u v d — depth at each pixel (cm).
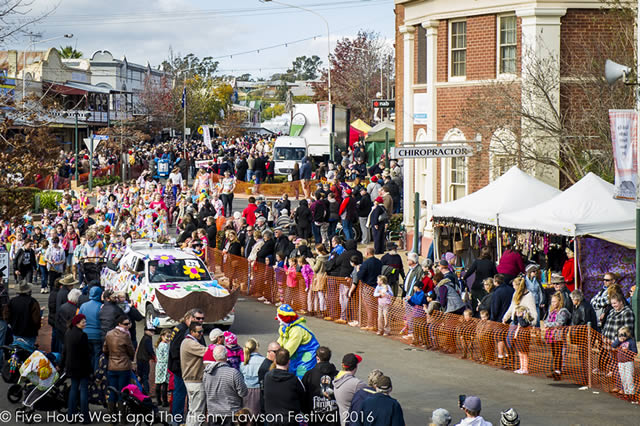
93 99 7206
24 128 2206
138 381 1182
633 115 1568
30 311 1370
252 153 5700
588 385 1340
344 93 7938
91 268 2062
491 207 1941
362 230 2855
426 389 1326
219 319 1675
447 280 1625
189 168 5469
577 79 2370
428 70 2680
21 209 2195
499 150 2420
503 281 1512
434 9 2641
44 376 1173
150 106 8419
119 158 5516
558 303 1394
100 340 1258
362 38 8069
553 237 1867
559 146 2341
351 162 5053
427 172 2733
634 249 1689
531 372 1429
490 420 1149
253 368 1037
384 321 1748
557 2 2356
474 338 1526
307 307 1986
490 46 2503
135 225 3028
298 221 2814
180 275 1773
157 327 1694
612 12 2317
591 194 1794
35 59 6812
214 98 10050
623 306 1316
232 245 2334
